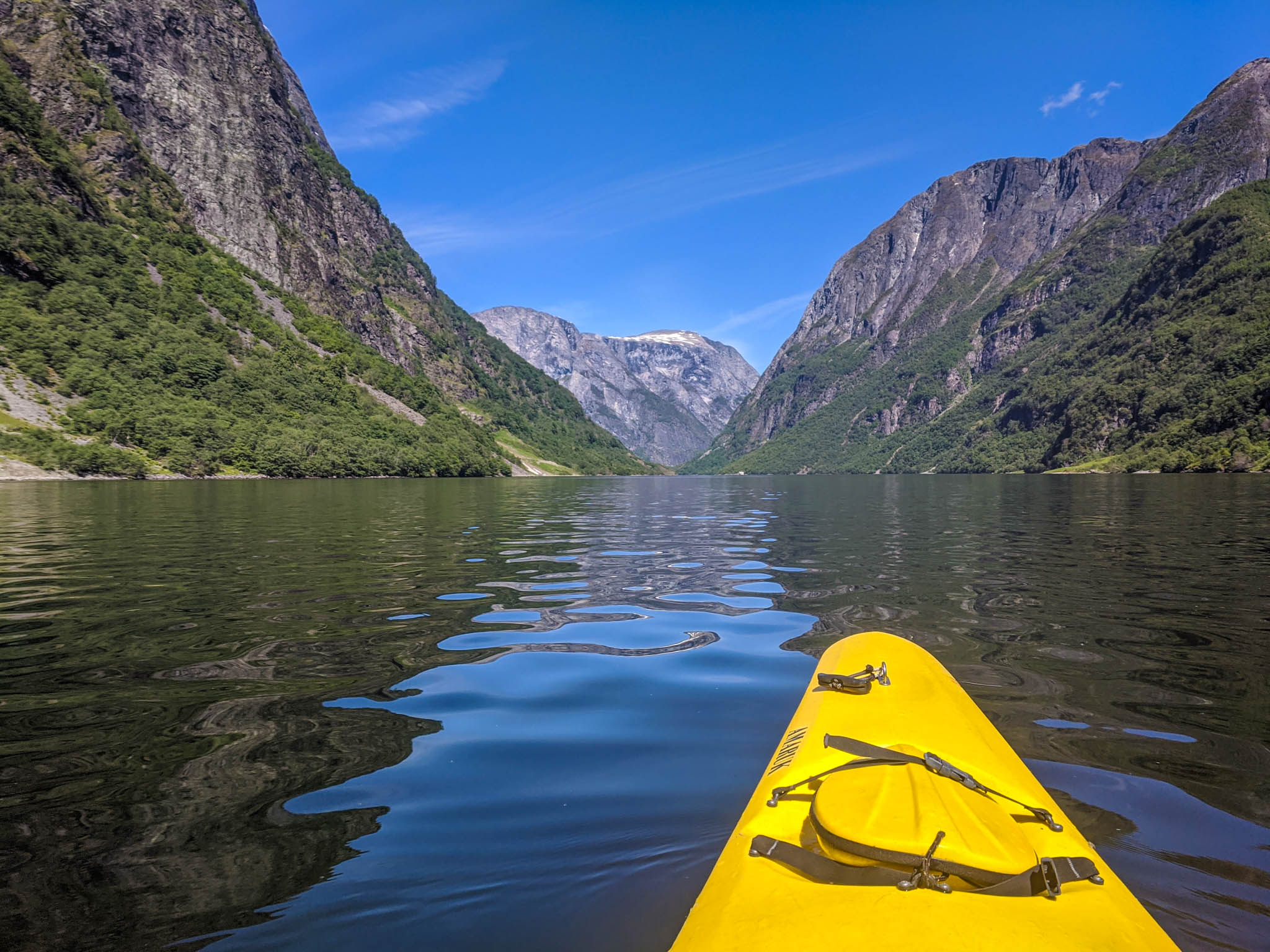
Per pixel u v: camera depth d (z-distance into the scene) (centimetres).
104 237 11831
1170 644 698
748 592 1038
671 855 320
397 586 1048
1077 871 241
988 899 218
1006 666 625
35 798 372
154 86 15062
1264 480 6819
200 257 13900
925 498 4069
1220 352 14062
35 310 9825
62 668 617
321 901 282
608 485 8825
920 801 262
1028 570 1192
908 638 729
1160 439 12725
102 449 7412
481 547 1580
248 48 17400
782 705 545
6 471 6662
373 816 357
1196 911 272
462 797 380
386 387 15288
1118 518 2331
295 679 596
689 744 463
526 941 258
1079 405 16612
